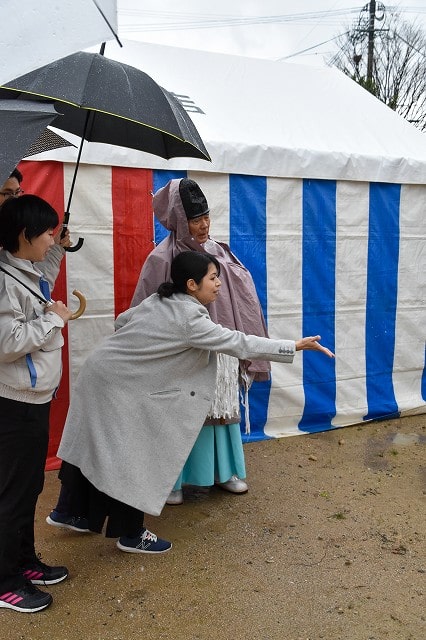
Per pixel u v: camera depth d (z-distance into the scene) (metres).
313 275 4.39
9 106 1.99
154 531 3.11
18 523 2.34
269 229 4.19
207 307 3.20
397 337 4.77
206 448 3.26
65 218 2.87
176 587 2.62
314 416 4.55
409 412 4.89
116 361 2.73
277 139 4.18
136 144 3.07
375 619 2.41
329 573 2.74
